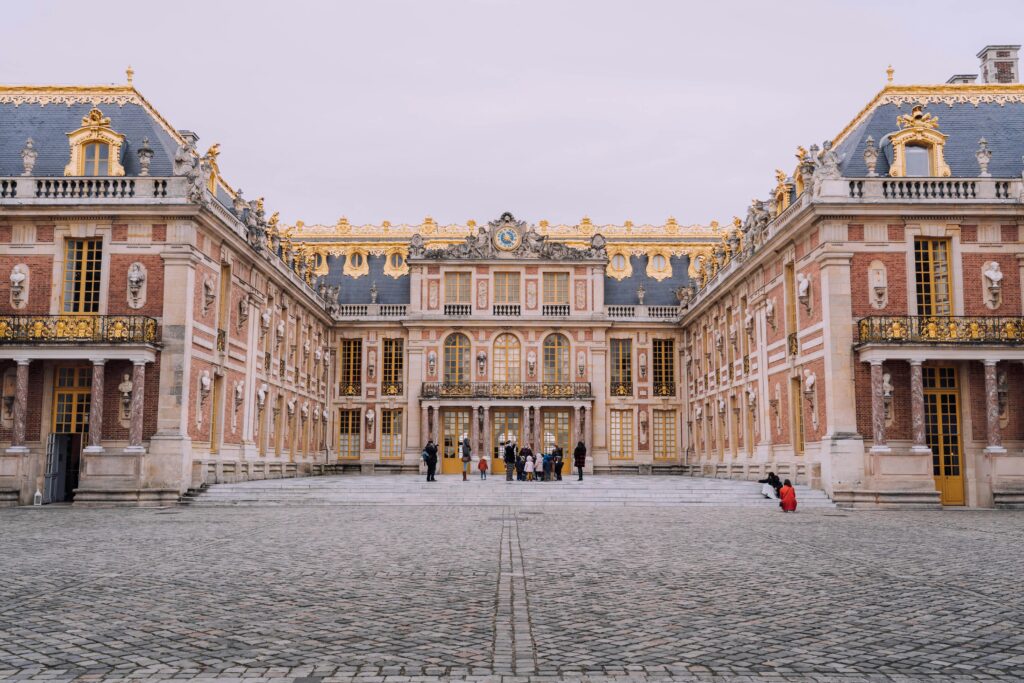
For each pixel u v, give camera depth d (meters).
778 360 37.84
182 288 31.84
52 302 32.12
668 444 58.81
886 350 30.34
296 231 62.56
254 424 40.41
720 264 50.44
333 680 7.80
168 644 9.11
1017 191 32.12
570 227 63.22
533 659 8.52
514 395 57.28
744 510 28.42
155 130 35.09
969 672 8.13
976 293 32.16
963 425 31.48
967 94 35.88
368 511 27.58
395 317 58.78
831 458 30.61
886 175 33.72
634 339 59.41
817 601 11.48
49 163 34.09
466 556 15.88
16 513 26.42
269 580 13.12
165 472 30.62
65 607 11.03
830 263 31.83
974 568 14.48
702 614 10.65
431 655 8.66
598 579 13.23
